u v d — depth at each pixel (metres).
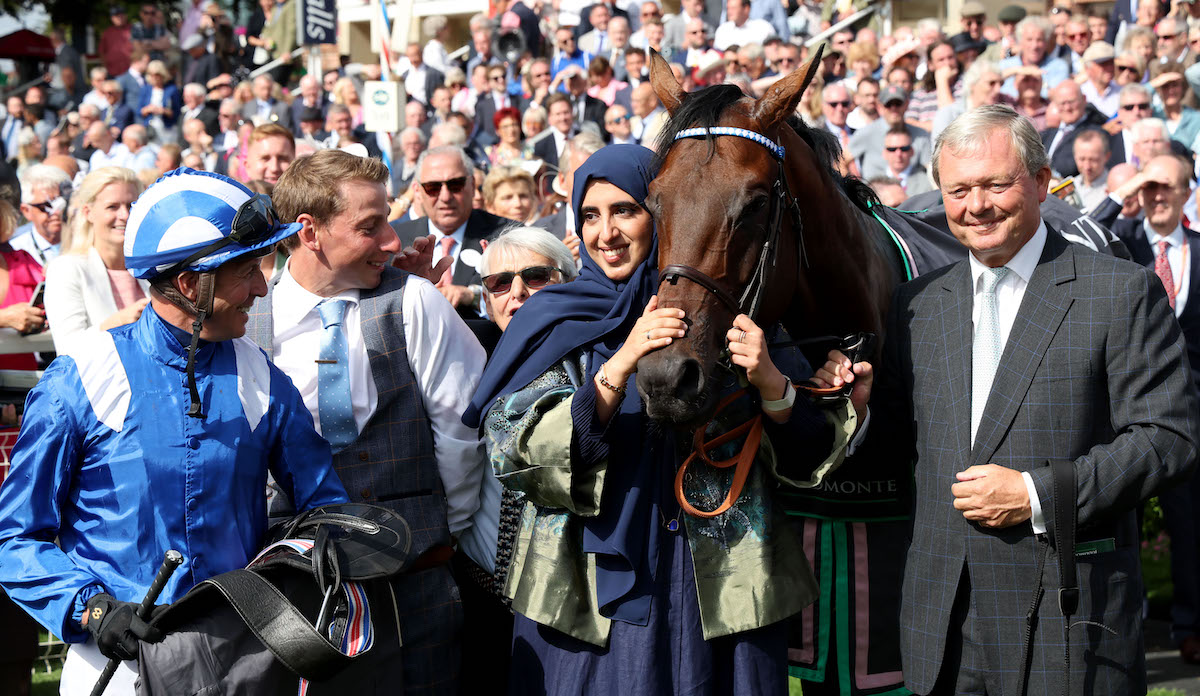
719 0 9.96
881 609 2.86
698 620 2.33
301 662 1.97
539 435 2.30
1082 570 2.29
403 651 2.53
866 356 2.52
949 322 2.47
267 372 2.30
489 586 2.76
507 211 5.68
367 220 2.56
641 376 2.16
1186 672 4.51
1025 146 2.29
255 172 5.26
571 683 2.34
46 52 14.41
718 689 2.35
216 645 2.02
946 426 2.41
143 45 14.33
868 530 2.87
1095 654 2.27
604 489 2.37
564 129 8.52
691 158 2.34
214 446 2.16
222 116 11.73
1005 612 2.30
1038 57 7.95
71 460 2.11
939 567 2.39
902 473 2.83
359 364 2.58
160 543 2.12
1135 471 2.22
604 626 2.34
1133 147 6.07
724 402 2.37
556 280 3.04
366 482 2.55
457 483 2.69
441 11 11.63
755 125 2.39
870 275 2.77
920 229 3.36
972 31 8.64
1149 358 2.27
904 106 7.34
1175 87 6.91
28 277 5.00
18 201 6.17
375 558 2.15
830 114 7.98
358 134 9.71
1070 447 2.30
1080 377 2.30
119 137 12.47
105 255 3.90
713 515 2.31
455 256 4.89
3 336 3.94
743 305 2.33
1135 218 5.04
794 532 2.46
